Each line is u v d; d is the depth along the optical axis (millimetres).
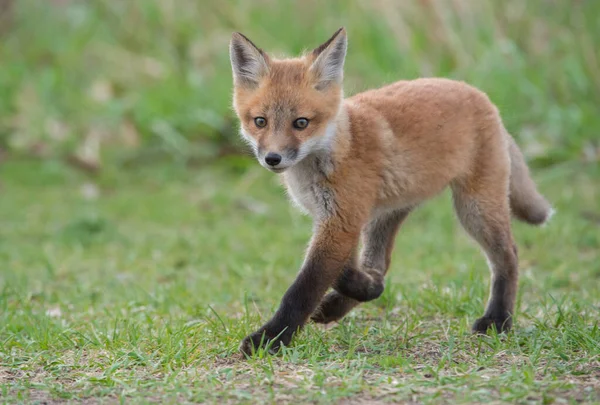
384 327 9242
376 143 8930
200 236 14852
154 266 13406
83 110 20641
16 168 19312
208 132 20078
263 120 8820
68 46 21859
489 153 9641
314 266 8617
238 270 12742
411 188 9211
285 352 8156
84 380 7633
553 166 18141
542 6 20219
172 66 21250
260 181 18438
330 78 8789
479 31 19875
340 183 8688
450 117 9422
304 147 8594
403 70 19469
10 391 7453
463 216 9766
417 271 12531
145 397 7148
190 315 10297
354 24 20500
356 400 6914
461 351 8359
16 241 15047
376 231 9891
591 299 10609
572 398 6727
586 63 19562
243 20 21375
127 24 22156
